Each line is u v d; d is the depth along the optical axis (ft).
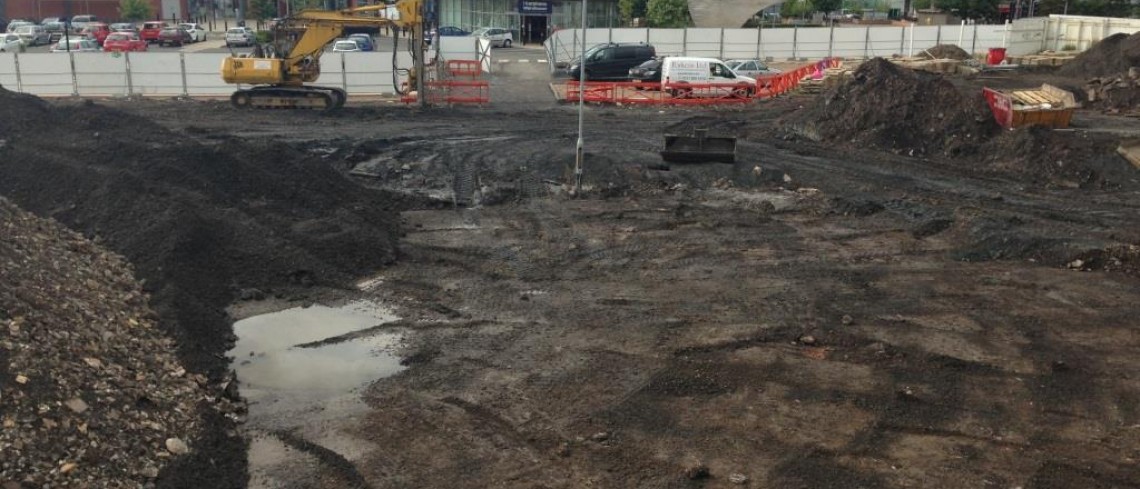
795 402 32.45
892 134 76.74
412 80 108.68
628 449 29.25
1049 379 34.24
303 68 100.37
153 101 108.27
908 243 52.65
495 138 83.05
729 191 65.41
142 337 34.37
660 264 48.98
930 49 153.48
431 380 34.53
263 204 51.26
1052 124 79.41
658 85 113.80
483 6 221.05
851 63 133.28
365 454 29.07
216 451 28.40
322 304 42.50
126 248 43.57
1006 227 52.95
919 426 30.68
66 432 25.46
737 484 27.09
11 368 26.43
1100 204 59.93
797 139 81.61
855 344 37.55
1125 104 98.58
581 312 41.68
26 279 33.30
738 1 182.29
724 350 37.11
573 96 112.68
